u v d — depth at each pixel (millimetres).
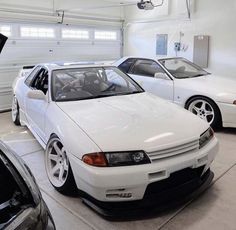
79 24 7848
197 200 2684
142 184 2252
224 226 2322
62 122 2770
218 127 4777
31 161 3666
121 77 3885
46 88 3607
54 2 7160
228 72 6984
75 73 3648
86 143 2373
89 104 3137
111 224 2352
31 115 3842
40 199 1591
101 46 8625
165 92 5246
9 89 6617
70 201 2693
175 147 2395
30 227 1362
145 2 7320
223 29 6887
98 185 2225
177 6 7645
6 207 1446
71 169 2562
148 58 5637
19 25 6590
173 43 7980
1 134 4812
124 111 2932
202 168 2621
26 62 6840
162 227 2312
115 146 2295
